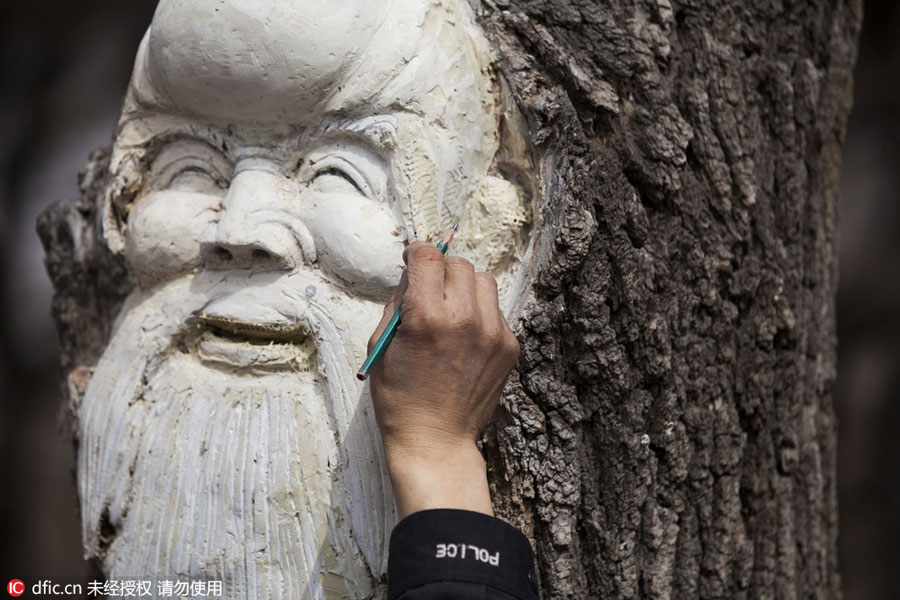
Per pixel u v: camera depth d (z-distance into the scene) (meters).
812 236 1.62
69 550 3.61
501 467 1.28
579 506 1.32
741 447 1.47
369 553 1.23
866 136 3.74
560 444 1.28
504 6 1.33
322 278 1.26
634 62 1.34
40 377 3.76
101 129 3.95
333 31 1.21
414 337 1.03
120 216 1.40
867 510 3.53
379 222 1.24
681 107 1.39
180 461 1.27
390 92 1.24
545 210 1.28
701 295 1.39
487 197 1.30
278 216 1.26
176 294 1.33
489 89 1.32
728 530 1.46
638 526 1.36
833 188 1.76
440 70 1.27
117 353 1.37
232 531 1.24
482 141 1.31
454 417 1.05
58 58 3.78
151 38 1.26
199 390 1.29
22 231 3.82
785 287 1.52
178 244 1.30
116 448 1.32
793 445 1.56
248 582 1.24
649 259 1.32
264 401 1.26
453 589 0.95
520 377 1.26
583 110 1.31
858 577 3.47
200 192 1.33
